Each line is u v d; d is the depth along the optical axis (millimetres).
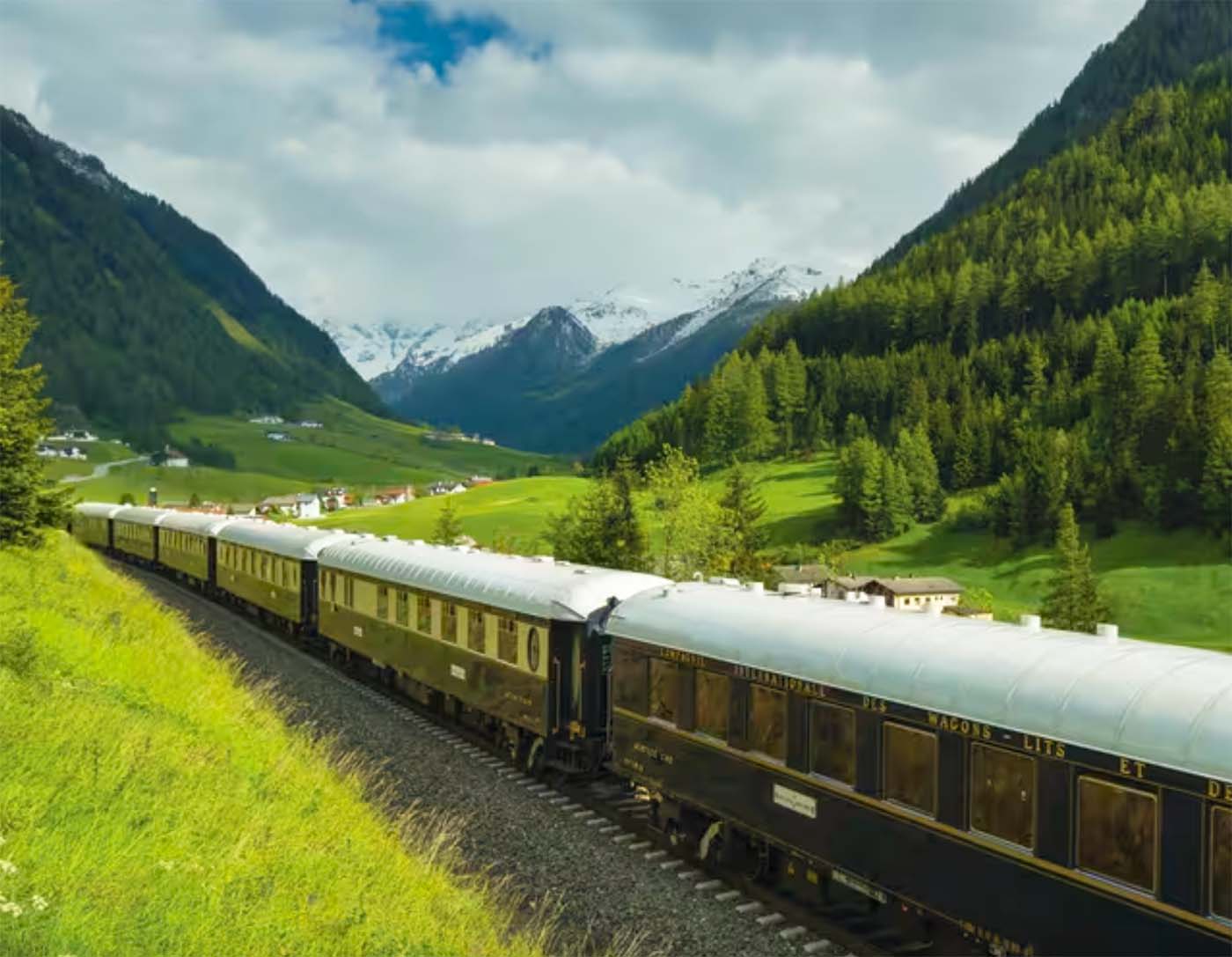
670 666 16375
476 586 23141
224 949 8609
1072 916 9773
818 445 191750
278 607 39500
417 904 11742
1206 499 109750
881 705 12148
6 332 34969
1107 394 157375
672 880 15211
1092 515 121375
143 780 12305
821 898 13852
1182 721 9031
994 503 127625
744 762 14508
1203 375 135750
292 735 20625
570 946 12992
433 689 26047
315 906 10414
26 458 33406
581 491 186625
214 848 10969
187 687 20328
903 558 124188
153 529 63938
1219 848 8570
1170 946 8867
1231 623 89812
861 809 12430
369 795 18641
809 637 13672
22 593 23578
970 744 10977
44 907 7945
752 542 97562
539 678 19953
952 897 11141
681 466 81500
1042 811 10125
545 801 19031
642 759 17078
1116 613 95375
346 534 37562
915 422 179375
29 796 10406
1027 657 10953
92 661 18984
